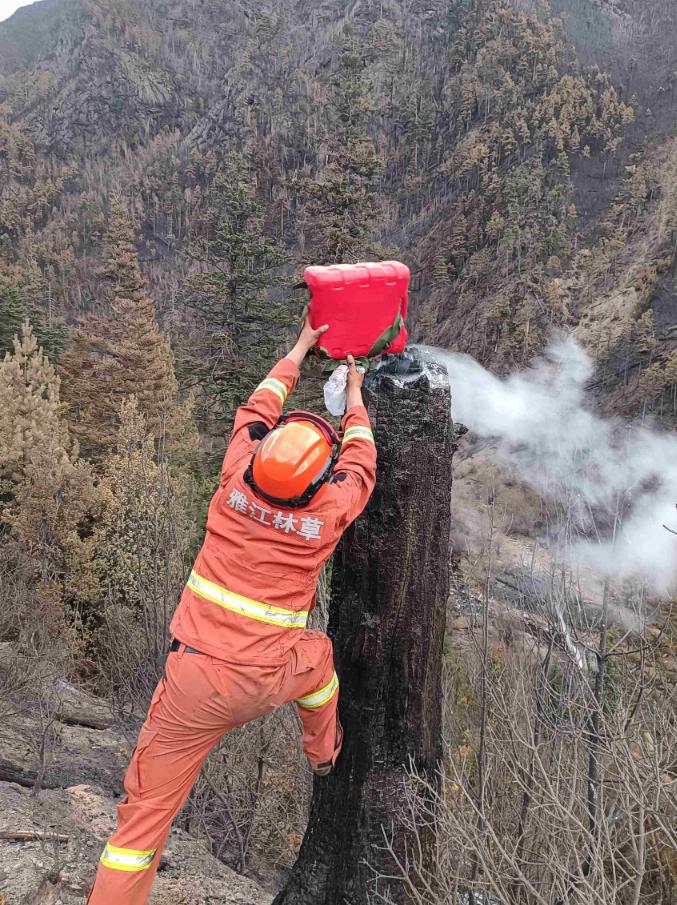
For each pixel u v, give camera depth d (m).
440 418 2.45
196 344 22.47
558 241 81.25
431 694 2.63
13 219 157.75
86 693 9.62
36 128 195.88
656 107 100.75
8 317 36.78
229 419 20.88
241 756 5.62
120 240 32.88
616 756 2.87
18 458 19.38
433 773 2.71
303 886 2.73
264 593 2.01
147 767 2.06
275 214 112.56
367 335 2.29
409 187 118.56
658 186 81.62
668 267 67.19
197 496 16.38
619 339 63.28
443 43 150.50
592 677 3.85
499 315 76.62
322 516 2.00
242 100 164.38
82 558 15.70
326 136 135.12
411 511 2.43
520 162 100.69
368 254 22.09
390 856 2.59
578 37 127.69
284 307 21.88
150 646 6.36
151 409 28.25
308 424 2.08
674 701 3.46
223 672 1.97
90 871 3.65
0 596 10.60
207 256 23.28
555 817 2.62
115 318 34.22
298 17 180.38
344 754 2.62
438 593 2.56
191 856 4.29
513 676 3.98
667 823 2.97
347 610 2.54
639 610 3.92
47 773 6.08
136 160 183.62
